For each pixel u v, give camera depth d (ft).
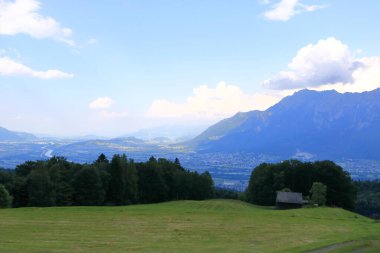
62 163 417.90
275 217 211.82
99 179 377.50
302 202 384.27
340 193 432.25
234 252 102.27
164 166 496.64
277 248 110.52
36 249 102.01
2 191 295.69
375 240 125.29
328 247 109.40
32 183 348.59
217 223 173.27
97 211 216.95
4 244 110.22
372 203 537.65
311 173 446.60
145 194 453.58
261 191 465.06
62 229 146.82
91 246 110.22
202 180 501.97
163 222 172.04
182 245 114.93
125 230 147.02
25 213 201.26
